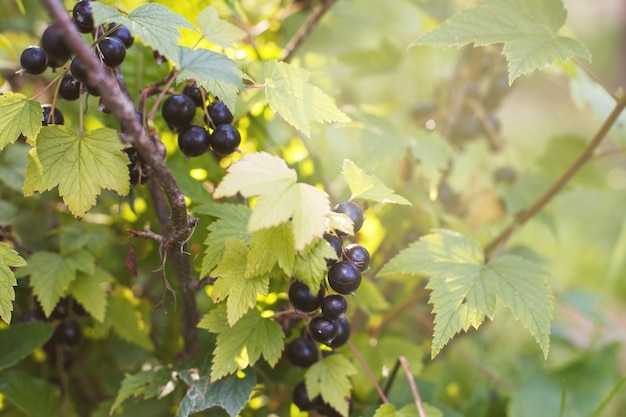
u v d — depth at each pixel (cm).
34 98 33
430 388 43
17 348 38
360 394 43
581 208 107
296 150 48
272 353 35
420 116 56
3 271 33
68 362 44
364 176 34
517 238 79
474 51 54
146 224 44
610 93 42
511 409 51
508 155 56
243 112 40
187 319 38
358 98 64
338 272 31
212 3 42
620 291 88
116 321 42
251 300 32
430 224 48
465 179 52
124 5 41
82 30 33
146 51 42
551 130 133
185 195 38
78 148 32
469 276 36
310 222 30
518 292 36
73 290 40
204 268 34
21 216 45
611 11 205
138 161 34
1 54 45
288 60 47
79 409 47
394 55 56
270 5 51
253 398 41
